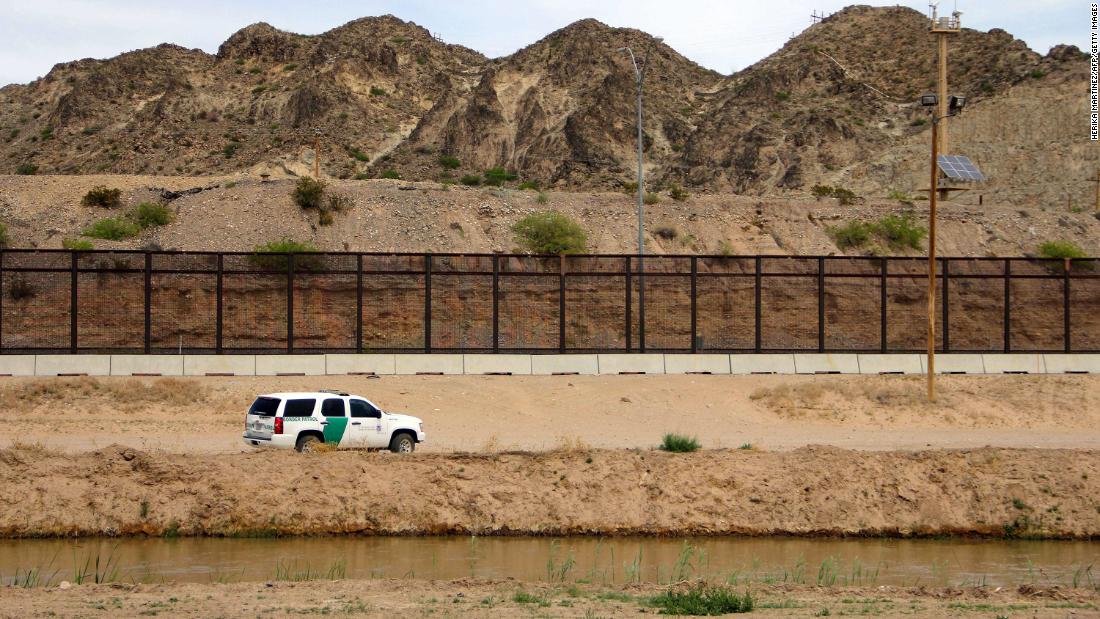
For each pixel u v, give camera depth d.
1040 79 132.50
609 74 148.38
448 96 146.88
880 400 38.22
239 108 154.38
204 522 23.64
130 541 22.95
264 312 51.66
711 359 42.62
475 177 122.56
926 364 43.94
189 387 36.88
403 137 144.88
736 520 24.56
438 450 29.58
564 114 141.62
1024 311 59.28
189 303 52.03
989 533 24.73
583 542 23.45
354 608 15.64
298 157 134.25
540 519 24.19
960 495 25.31
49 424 33.22
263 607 15.70
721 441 32.22
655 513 24.50
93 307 51.06
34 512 23.31
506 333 51.38
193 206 76.19
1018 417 37.50
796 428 35.75
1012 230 85.38
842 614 15.54
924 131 132.38
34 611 15.25
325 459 24.94
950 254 81.62
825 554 22.67
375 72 161.50
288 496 24.09
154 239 70.44
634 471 25.20
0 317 40.16
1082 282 61.16
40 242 72.81
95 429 32.91
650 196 84.50
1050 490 25.45
